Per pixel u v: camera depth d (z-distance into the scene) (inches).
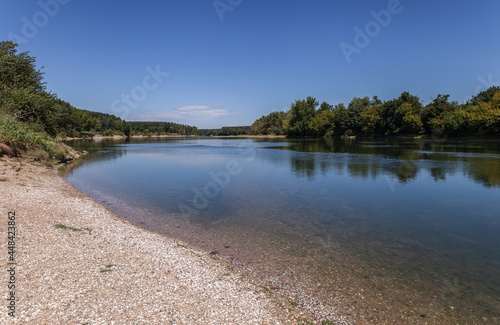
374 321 225.9
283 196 674.8
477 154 1568.7
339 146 2559.1
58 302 201.9
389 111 3769.7
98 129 5128.0
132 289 235.3
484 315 236.2
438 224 476.7
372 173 1013.2
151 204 592.1
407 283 285.6
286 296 255.9
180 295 235.5
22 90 1381.6
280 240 397.7
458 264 330.3
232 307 227.0
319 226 462.0
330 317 228.4
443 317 232.8
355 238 409.4
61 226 370.0
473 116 2716.5
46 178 803.4
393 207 580.7
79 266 263.3
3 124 1001.5
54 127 1720.0
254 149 2381.9
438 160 1336.1
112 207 561.3
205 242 385.7
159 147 2709.2
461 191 728.3
